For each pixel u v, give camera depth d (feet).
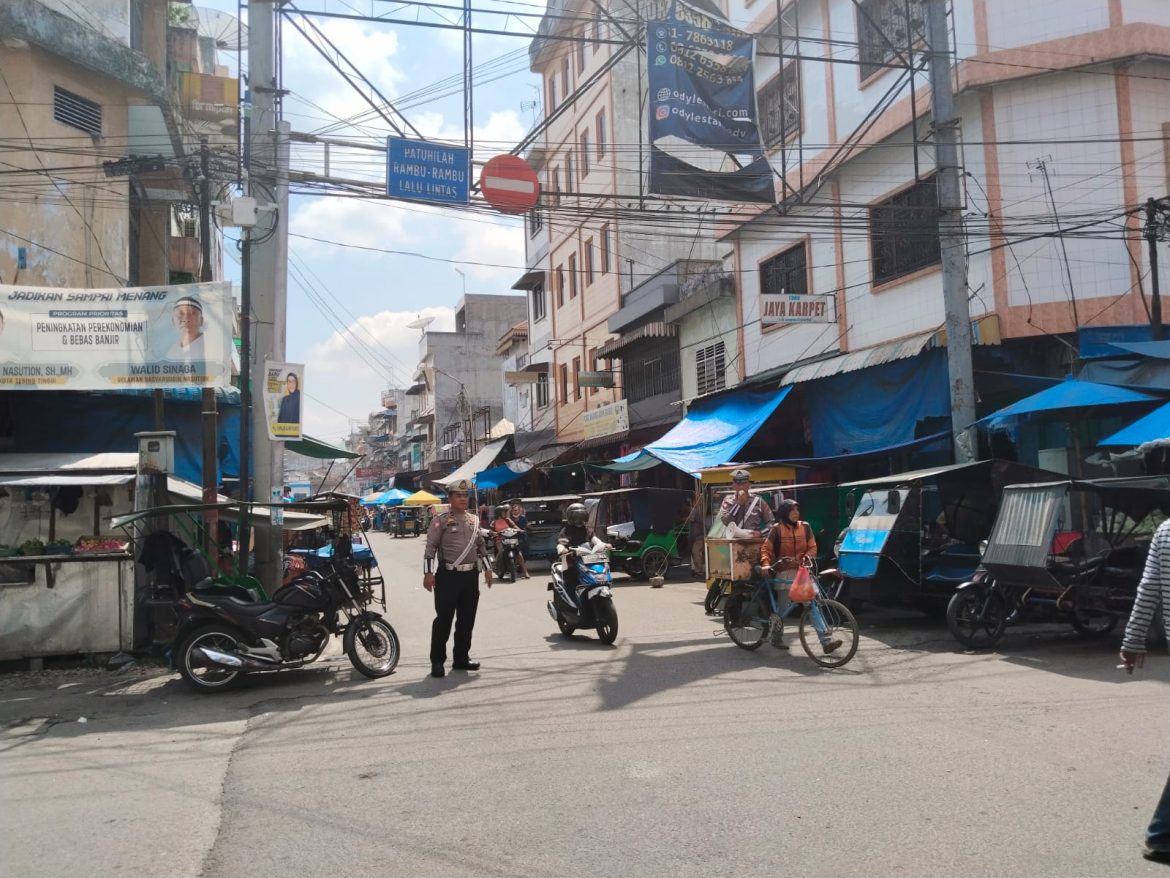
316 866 13.06
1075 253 44.24
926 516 36.91
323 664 30.50
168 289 33.24
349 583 28.37
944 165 39.63
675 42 39.75
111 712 24.25
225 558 34.76
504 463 106.32
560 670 28.02
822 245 58.44
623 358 92.07
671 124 39.73
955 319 39.55
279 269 37.78
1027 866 12.26
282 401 36.96
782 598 29.01
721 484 51.62
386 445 301.63
